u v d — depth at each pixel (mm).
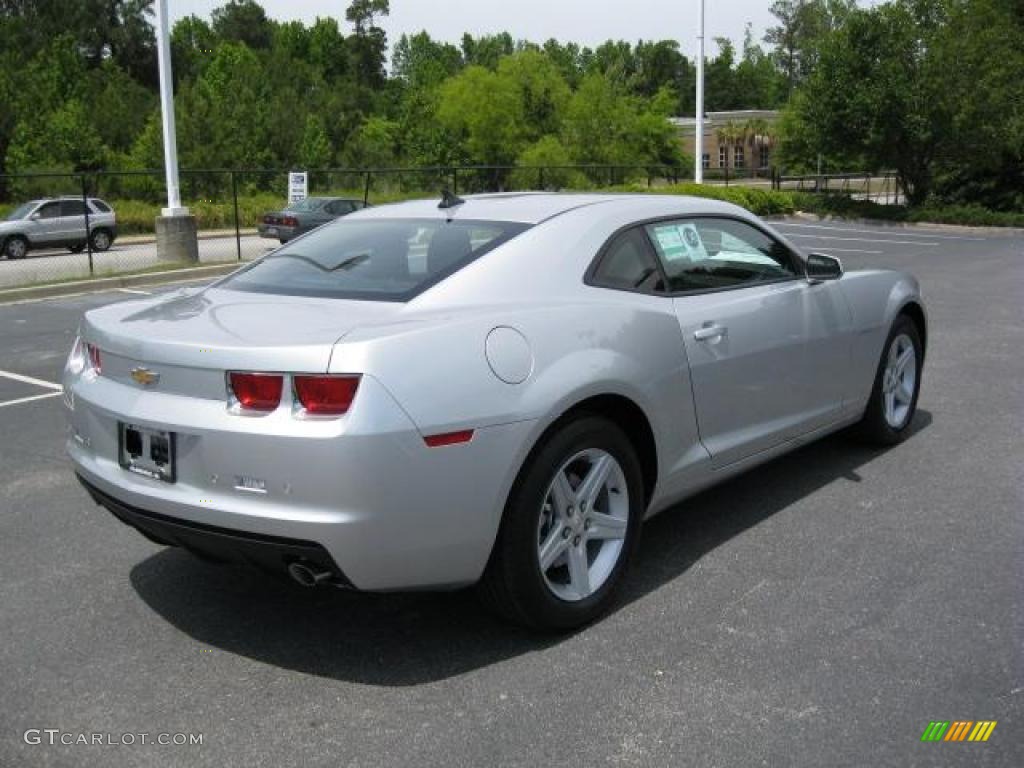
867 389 5520
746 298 4562
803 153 43688
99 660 3564
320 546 3104
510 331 3484
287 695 3297
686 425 4152
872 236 26047
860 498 5055
